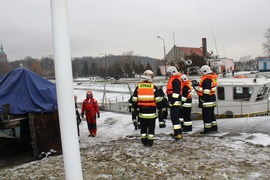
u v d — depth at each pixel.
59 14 2.89
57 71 2.93
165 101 9.64
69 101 2.95
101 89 42.81
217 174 4.55
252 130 7.35
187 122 8.31
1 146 8.52
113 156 6.07
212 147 6.07
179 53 68.75
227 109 12.24
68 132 2.96
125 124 12.02
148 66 66.81
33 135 6.76
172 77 7.18
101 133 10.31
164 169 4.98
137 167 5.19
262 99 12.04
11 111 6.88
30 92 7.10
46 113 6.96
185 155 5.68
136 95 6.86
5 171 5.75
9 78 7.66
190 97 8.25
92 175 4.93
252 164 4.91
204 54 44.22
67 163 2.99
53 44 2.95
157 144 6.87
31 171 5.54
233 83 11.98
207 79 7.38
